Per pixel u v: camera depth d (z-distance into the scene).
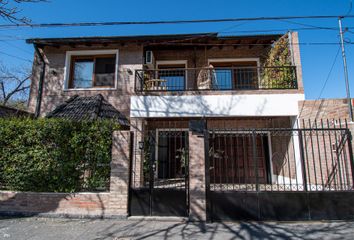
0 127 4.97
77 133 4.88
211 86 8.38
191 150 4.70
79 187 4.77
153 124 8.85
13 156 4.90
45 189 4.79
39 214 4.61
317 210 4.46
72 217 4.55
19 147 4.91
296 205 4.50
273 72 8.52
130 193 4.73
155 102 7.54
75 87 9.44
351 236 3.69
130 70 9.09
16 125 4.96
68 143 4.84
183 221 4.43
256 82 9.79
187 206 4.64
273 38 9.16
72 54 9.59
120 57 9.27
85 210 4.59
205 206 4.47
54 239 3.53
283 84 7.84
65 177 4.77
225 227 4.14
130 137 4.87
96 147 4.83
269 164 9.12
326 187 5.81
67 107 7.98
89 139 4.85
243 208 4.52
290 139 7.68
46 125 4.90
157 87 8.65
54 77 9.27
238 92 7.38
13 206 4.69
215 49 10.23
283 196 4.54
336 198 4.50
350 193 4.50
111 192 4.61
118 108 8.76
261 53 10.06
